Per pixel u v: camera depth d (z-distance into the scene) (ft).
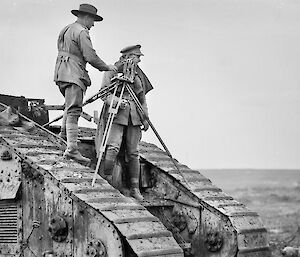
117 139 39.40
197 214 40.81
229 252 39.68
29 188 36.17
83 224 34.47
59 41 38.47
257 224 40.75
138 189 40.68
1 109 40.40
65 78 37.58
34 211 36.01
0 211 37.04
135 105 39.99
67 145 37.42
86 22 38.91
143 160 42.60
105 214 33.88
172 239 34.71
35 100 43.11
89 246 34.22
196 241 40.75
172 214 41.42
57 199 35.27
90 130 44.42
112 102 38.22
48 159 36.55
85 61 38.24
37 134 39.63
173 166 42.75
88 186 35.42
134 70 40.29
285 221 75.46
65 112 38.70
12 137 37.55
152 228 34.50
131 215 34.60
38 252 35.88
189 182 41.68
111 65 38.93
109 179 39.29
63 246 35.04
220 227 40.04
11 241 36.73
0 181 36.83
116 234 33.55
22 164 36.35
